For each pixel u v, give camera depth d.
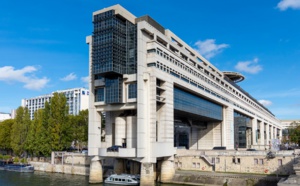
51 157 98.81
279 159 64.50
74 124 122.50
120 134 71.62
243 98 138.62
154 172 70.44
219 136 113.44
